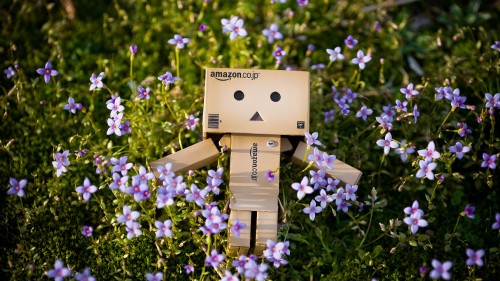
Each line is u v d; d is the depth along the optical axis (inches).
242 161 16.1
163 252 16.8
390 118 17.3
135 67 19.3
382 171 17.6
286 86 16.1
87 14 20.1
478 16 20.1
